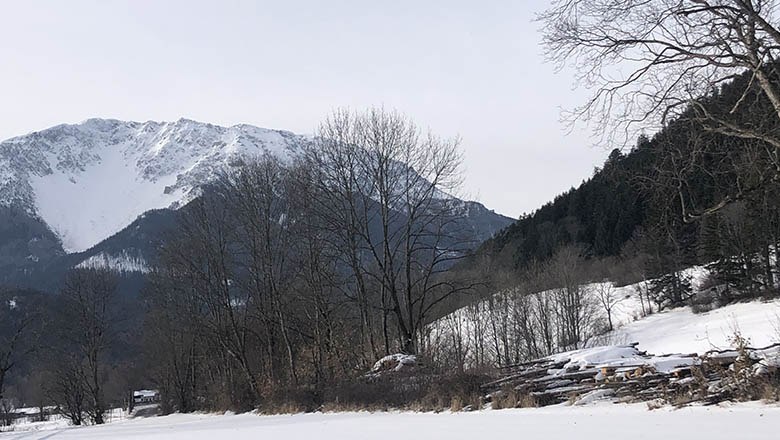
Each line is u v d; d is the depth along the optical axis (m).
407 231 36.72
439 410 20.86
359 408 25.41
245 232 43.50
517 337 60.88
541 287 67.75
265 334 45.69
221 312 47.97
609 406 16.03
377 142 37.66
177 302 53.66
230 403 41.47
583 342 64.38
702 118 16.22
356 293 39.28
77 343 59.53
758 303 55.12
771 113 15.93
